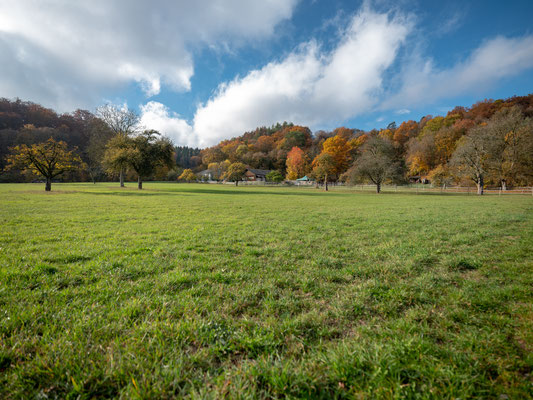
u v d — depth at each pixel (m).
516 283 3.79
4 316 2.65
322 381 1.86
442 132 64.94
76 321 2.60
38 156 27.69
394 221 10.84
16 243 6.09
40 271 4.11
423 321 2.71
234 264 4.89
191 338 2.41
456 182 53.41
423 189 54.91
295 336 2.51
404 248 6.14
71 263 4.68
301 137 116.00
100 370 1.94
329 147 80.75
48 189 28.95
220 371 2.06
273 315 2.95
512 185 44.41
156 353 2.12
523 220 10.65
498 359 2.02
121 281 3.85
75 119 95.50
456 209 16.16
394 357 2.06
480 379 1.84
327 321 2.83
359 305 3.15
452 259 5.07
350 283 4.00
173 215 12.56
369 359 2.06
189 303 3.13
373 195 38.22
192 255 5.48
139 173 38.97
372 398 1.72
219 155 126.31
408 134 85.12
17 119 83.81
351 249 6.18
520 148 41.50
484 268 4.56
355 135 98.38
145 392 1.78
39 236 6.91
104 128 45.97
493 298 3.21
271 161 119.94
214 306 3.13
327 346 2.34
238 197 28.42
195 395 1.76
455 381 1.83
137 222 10.10
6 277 3.75
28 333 2.40
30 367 1.95
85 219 10.43
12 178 62.62
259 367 2.03
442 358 2.09
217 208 16.36
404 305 3.20
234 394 1.77
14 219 9.77
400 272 4.49
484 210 15.29
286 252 5.84
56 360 2.00
